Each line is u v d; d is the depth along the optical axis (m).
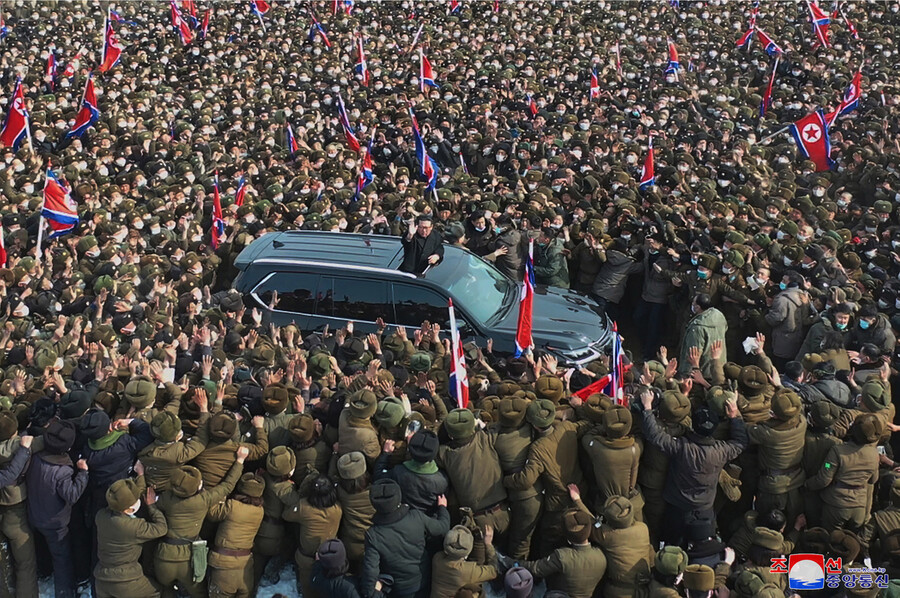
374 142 16.94
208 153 15.94
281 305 9.86
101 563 5.98
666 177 14.25
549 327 9.47
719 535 7.03
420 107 18.89
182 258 11.26
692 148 15.95
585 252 11.70
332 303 9.72
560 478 6.29
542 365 8.13
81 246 11.20
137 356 7.97
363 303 9.65
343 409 6.41
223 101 19.89
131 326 9.14
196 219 12.88
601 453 6.15
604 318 10.02
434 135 17.27
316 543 6.02
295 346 9.00
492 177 14.89
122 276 10.24
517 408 6.25
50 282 10.40
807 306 9.94
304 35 26.17
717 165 15.05
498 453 6.27
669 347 11.40
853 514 6.36
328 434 6.51
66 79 20.89
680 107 19.30
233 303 9.65
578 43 25.50
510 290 10.38
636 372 8.62
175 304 9.90
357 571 6.25
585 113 18.89
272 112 18.53
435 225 12.10
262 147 16.39
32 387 7.30
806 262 10.70
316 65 22.78
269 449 6.43
